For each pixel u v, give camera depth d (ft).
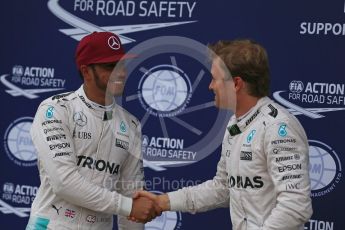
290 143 30.32
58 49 45.55
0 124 47.19
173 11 42.88
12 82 46.78
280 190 30.07
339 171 40.11
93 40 33.73
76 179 32.73
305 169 30.40
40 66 46.03
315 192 40.55
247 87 31.83
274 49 40.91
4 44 46.75
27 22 46.14
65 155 32.81
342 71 39.81
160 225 44.19
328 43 39.91
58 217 33.71
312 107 40.42
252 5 41.24
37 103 46.32
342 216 40.14
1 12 46.65
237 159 31.96
